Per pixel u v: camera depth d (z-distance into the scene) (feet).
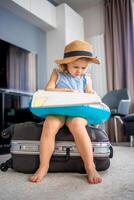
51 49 10.69
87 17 12.19
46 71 10.73
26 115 7.23
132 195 2.16
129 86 10.03
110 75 10.70
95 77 11.49
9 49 7.81
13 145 3.25
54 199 2.08
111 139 9.23
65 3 11.33
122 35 10.59
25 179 2.85
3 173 3.22
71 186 2.50
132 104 9.91
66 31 10.37
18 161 3.22
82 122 3.08
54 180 2.77
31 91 8.76
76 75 3.65
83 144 2.89
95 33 11.85
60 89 3.39
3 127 6.65
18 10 9.02
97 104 3.10
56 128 3.07
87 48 3.48
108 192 2.27
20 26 9.52
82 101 3.00
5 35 8.73
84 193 2.24
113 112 8.36
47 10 10.10
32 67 8.97
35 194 2.24
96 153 3.16
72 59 3.36
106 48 10.98
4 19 8.76
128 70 10.14
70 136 3.18
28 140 3.19
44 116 3.26
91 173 2.71
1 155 5.52
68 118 3.18
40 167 2.91
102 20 11.71
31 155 3.17
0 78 7.23
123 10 10.64
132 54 10.27
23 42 9.61
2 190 2.40
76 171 3.21
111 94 9.77
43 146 2.97
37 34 10.43
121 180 2.74
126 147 6.98
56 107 3.04
